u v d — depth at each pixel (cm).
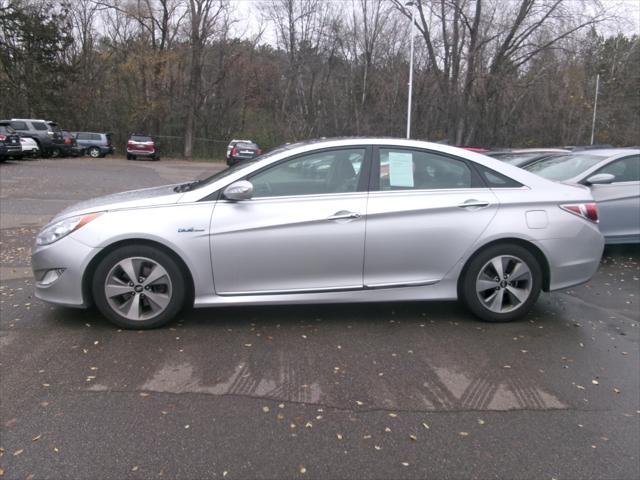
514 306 482
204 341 427
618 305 554
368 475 270
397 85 3838
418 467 277
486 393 355
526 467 279
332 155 457
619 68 4153
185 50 3944
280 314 491
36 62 4062
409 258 457
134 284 439
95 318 470
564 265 480
